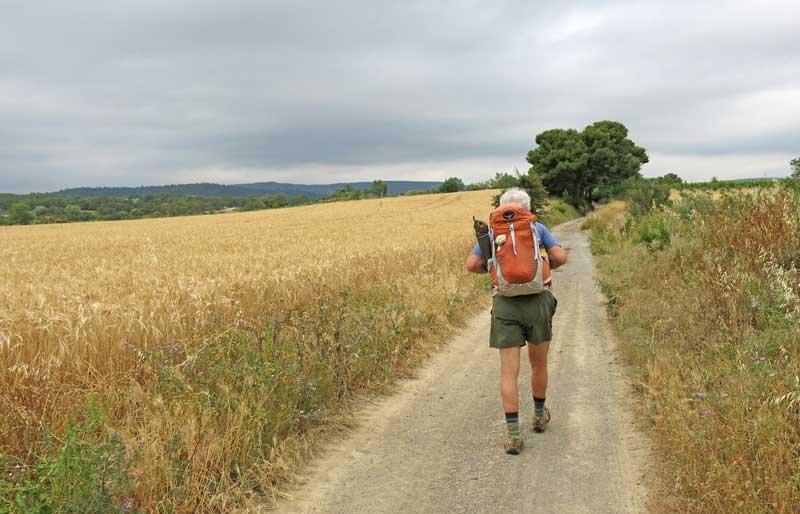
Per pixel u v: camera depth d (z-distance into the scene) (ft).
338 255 47.37
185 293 26.63
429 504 12.44
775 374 13.61
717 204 37.96
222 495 12.14
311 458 14.76
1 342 17.04
